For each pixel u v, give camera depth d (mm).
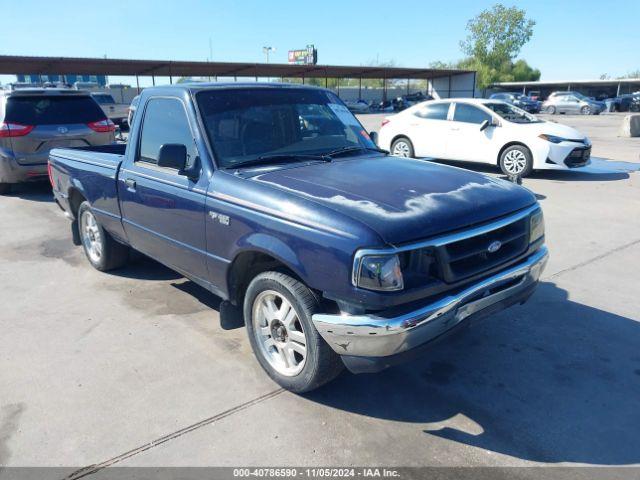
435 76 53781
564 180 10578
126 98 46031
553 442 2945
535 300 4785
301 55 81000
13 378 3598
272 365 3469
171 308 4719
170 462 2797
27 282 5391
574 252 6078
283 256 3047
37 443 2947
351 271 2723
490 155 11227
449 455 2844
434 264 2865
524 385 3496
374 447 2908
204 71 40844
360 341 2799
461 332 3045
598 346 3984
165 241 4145
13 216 8242
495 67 71000
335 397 3373
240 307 3789
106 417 3172
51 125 9406
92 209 5234
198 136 3736
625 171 11594
